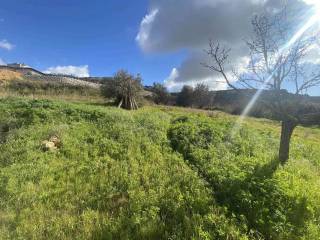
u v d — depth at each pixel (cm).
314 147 1889
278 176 1027
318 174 1294
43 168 1173
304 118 1178
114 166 1195
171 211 855
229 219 802
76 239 749
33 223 812
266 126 2811
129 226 793
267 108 1246
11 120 1797
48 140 1476
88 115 1964
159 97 5462
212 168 1125
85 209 897
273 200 864
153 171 1145
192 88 5781
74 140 1498
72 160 1278
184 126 1717
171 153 1380
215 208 852
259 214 816
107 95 3556
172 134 1616
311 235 766
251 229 760
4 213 861
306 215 837
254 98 1203
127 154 1324
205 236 727
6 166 1210
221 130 1653
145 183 1049
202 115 2955
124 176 1094
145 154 1351
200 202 878
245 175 1011
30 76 5606
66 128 1662
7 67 7125
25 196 950
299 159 1454
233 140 1514
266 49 1181
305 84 1142
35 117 1850
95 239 751
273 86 1165
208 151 1330
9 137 1536
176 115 2539
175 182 1033
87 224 805
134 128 1708
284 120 1197
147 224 786
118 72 3512
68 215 858
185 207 870
